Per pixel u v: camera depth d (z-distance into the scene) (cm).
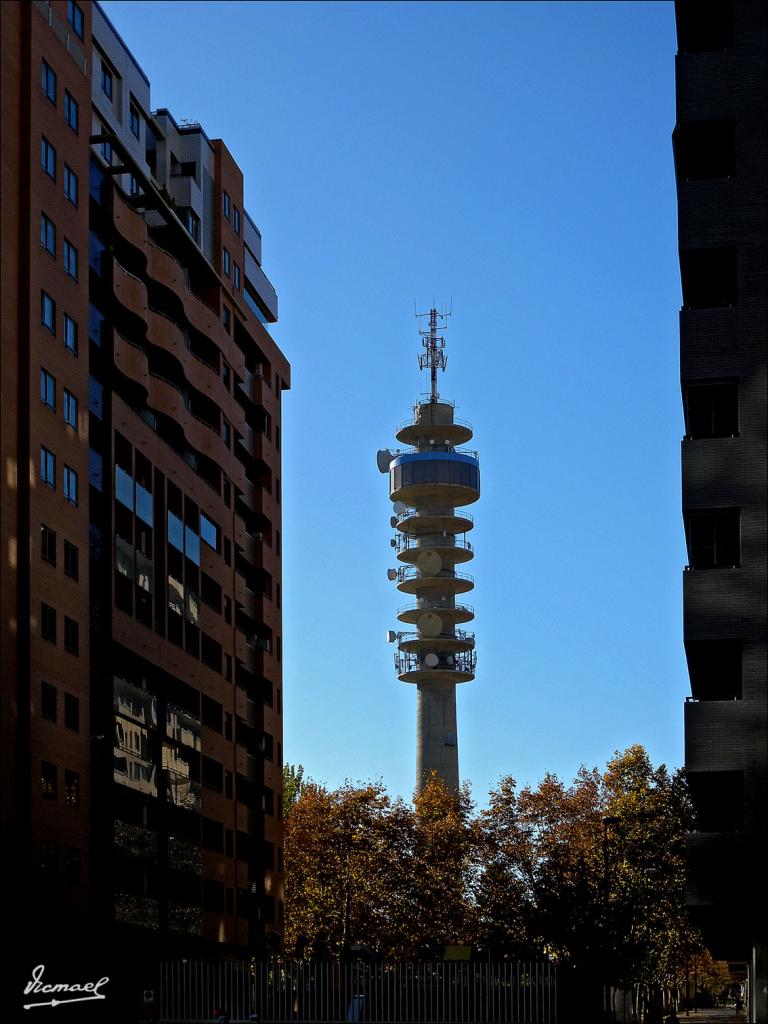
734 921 6512
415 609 15062
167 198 9669
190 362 9544
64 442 7288
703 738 6475
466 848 11800
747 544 6600
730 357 6762
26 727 6669
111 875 7594
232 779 10231
